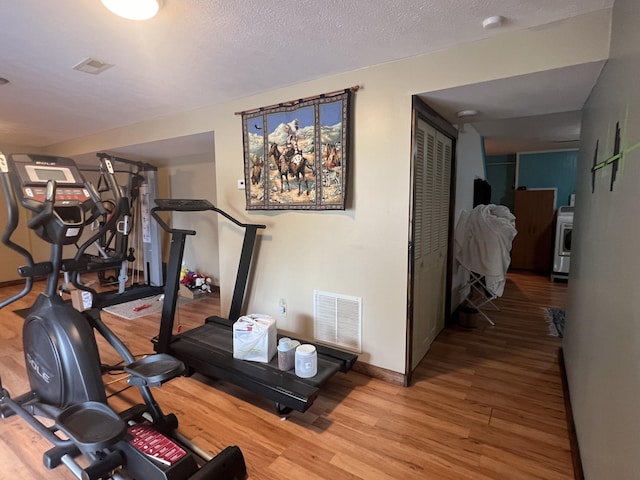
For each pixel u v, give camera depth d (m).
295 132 2.77
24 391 2.43
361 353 2.70
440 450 1.87
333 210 2.68
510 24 1.86
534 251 6.34
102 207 2.04
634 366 1.09
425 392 2.44
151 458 1.55
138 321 3.85
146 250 4.93
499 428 2.04
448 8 1.69
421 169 2.61
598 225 1.76
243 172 3.22
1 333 3.48
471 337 3.42
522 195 6.36
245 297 3.36
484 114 2.85
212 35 1.94
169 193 5.43
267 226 3.13
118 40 1.99
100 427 1.54
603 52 1.73
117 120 3.96
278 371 2.31
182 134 3.63
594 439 1.51
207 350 2.62
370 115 2.47
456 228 3.81
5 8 1.64
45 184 1.97
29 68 2.40
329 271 2.79
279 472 1.73
